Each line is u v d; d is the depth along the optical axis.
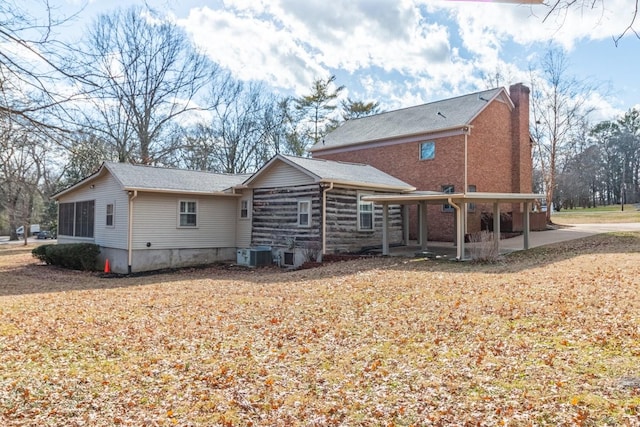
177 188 17.25
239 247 19.34
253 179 18.52
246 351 6.34
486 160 22.25
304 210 17.09
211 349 6.46
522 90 24.19
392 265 14.26
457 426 3.85
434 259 15.06
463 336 6.45
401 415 4.16
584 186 56.78
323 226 16.48
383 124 25.83
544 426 3.68
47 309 9.21
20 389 4.97
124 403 4.68
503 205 22.84
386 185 18.23
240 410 4.48
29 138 4.95
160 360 6.01
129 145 25.08
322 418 4.22
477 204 21.56
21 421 4.23
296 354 6.16
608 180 61.91
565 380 4.53
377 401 4.51
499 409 4.07
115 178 16.66
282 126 39.62
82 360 6.02
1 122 4.71
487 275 11.41
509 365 5.14
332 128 41.81
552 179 27.59
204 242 18.45
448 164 21.53
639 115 59.69
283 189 17.78
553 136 28.31
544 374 4.75
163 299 10.34
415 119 24.31
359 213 17.91
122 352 6.35
